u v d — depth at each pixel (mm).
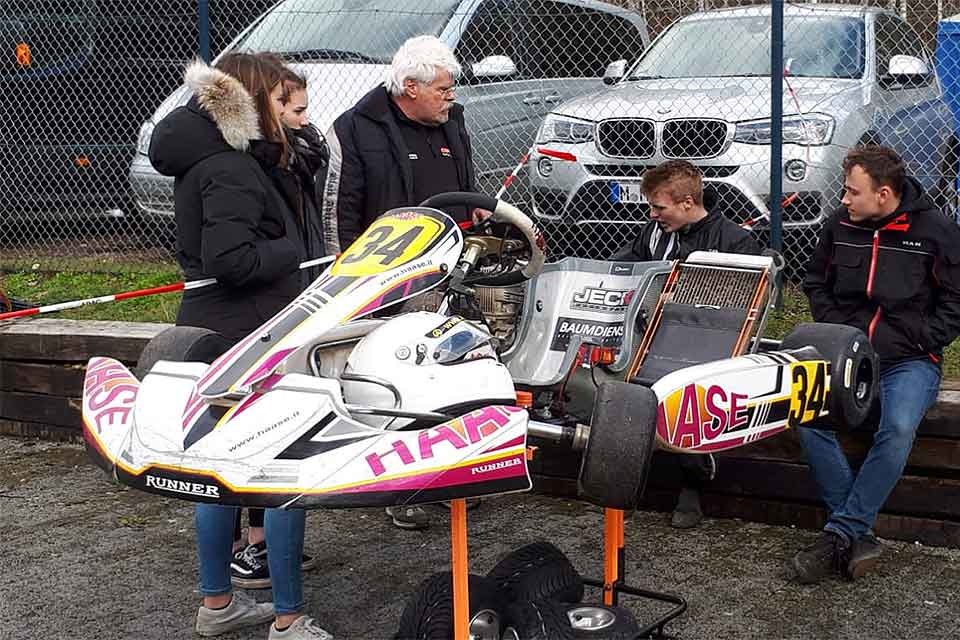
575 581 4023
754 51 7840
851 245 4719
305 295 3635
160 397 3424
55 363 6793
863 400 4047
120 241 8750
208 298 4348
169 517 5574
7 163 9000
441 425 3133
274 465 3088
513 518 5480
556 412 4191
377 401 3416
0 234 9047
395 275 3639
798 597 4512
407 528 5332
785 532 5176
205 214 4145
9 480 6168
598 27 8547
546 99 8352
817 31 7711
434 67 5062
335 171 5168
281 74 4340
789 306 6699
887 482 4547
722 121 7191
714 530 5230
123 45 8766
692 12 8297
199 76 4156
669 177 4805
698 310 4207
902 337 4637
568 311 4273
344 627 4355
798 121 7023
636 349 4215
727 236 4805
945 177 7219
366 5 8227
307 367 3566
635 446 3275
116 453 3328
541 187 7695
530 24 8305
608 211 7473
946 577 4652
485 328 4109
